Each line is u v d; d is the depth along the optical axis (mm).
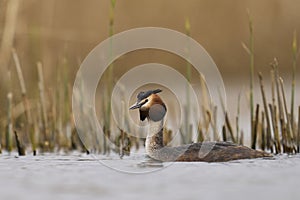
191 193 12586
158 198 12133
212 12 38750
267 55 39750
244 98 34938
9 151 21125
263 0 39469
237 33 39219
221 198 12109
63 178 14398
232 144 17844
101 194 12570
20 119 24000
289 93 36156
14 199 12148
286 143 19234
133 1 36844
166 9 37500
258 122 21641
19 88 24562
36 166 16422
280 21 39594
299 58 39969
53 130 22516
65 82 23188
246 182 13680
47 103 24641
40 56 25719
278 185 13305
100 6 35625
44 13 27922
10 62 24250
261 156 17375
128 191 12852
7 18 24141
